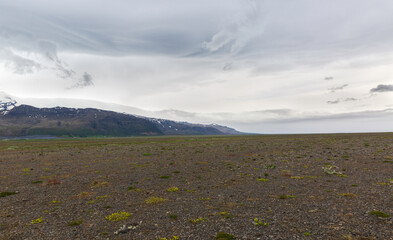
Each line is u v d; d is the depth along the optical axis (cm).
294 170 2734
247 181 2323
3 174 2984
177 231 1196
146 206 1647
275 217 1324
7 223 1381
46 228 1291
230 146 6172
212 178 2522
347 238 1017
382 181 2019
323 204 1505
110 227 1284
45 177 2759
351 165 2812
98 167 3384
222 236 1094
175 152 5112
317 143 5856
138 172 2958
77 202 1792
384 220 1183
